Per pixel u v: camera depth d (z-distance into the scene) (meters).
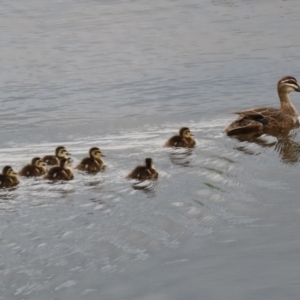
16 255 14.30
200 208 16.09
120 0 44.19
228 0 43.59
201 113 24.72
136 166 18.41
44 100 27.44
